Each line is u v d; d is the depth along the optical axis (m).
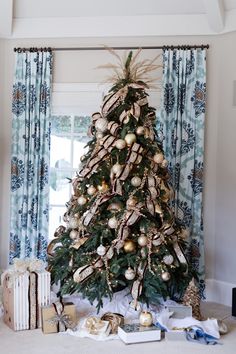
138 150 3.30
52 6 4.33
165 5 4.21
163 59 4.20
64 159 4.55
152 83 4.27
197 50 4.16
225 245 4.12
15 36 4.44
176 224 3.59
